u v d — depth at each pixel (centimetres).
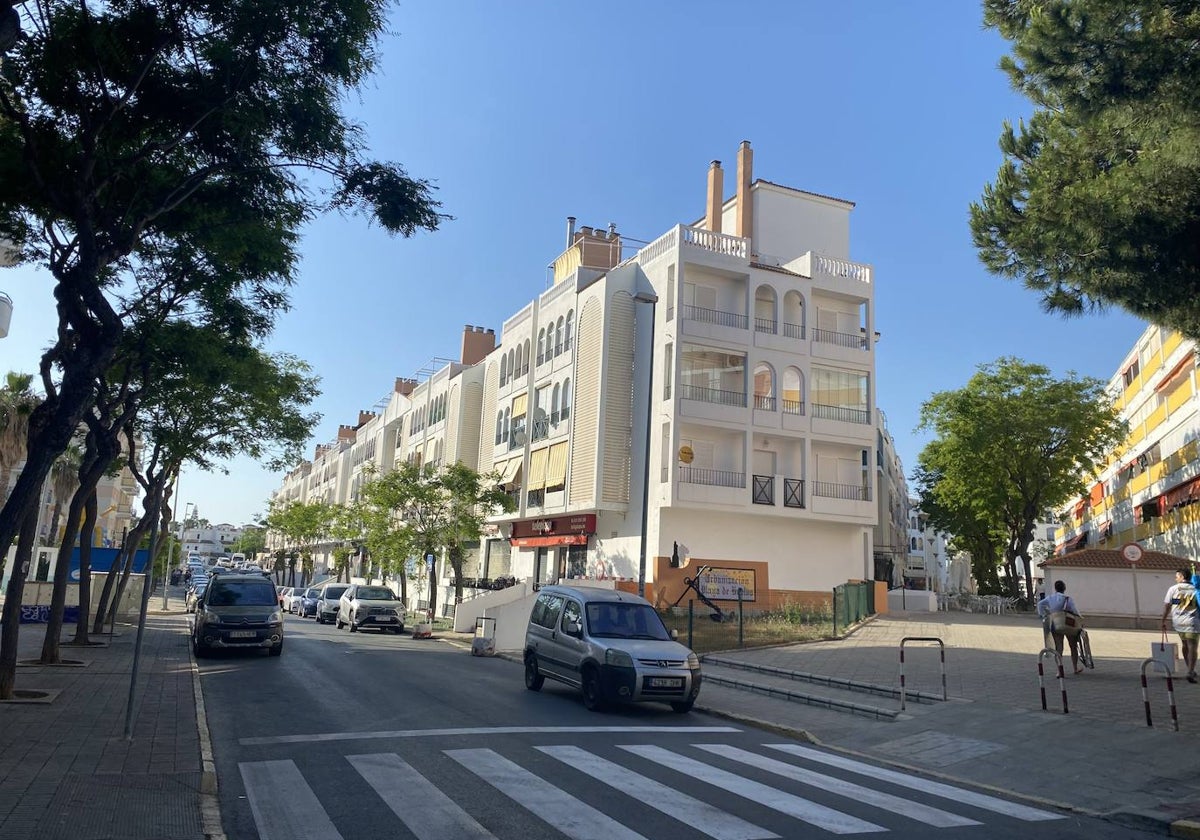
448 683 1528
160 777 740
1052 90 1009
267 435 2480
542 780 782
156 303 1473
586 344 3625
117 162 979
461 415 4894
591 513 3588
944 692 1295
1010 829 703
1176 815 734
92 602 2725
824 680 1537
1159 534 4325
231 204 1155
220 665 1747
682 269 3388
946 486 4688
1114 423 4453
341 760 852
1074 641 1538
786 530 3519
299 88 1010
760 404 3478
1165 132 938
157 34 960
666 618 2897
